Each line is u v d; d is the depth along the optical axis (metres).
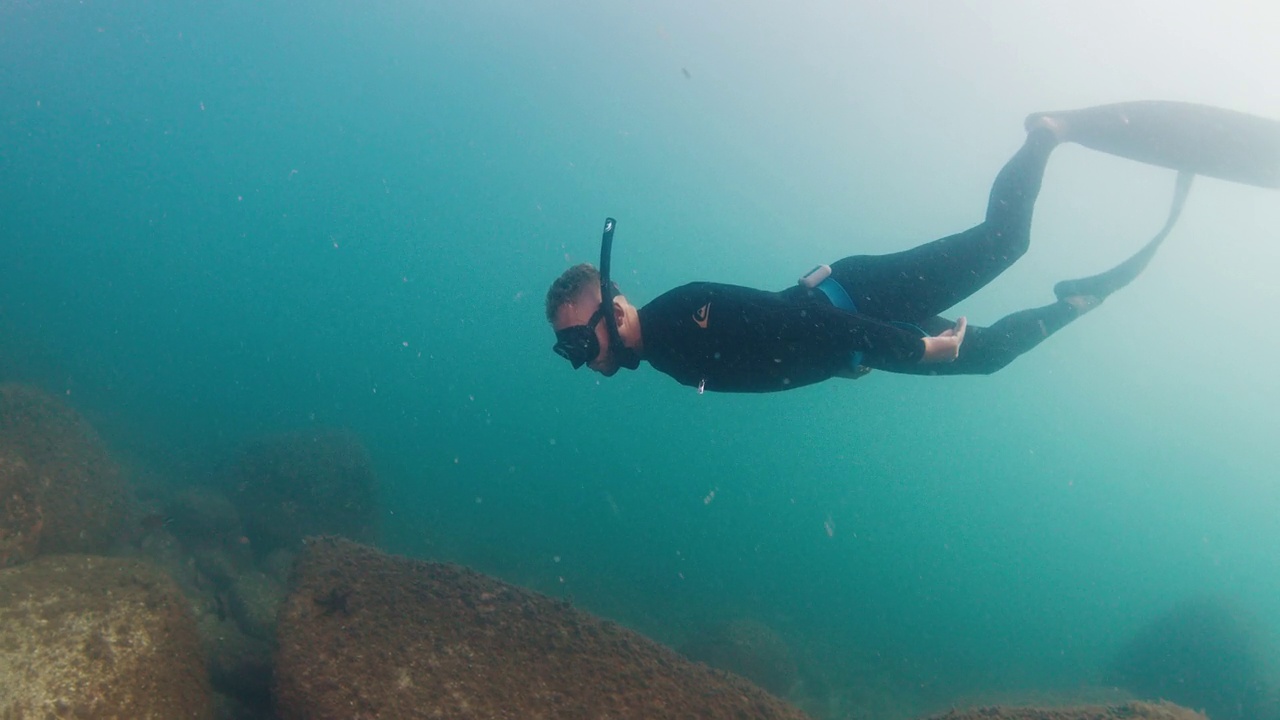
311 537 3.24
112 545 4.82
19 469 3.86
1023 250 2.31
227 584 5.46
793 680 8.62
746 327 1.93
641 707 2.55
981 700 9.55
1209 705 8.99
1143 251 2.83
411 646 2.65
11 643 2.34
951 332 2.02
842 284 2.21
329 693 2.45
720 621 8.77
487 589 3.01
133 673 2.46
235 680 3.14
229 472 8.16
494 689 2.53
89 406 12.42
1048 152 2.36
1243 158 2.23
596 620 2.99
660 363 2.05
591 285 2.03
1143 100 2.36
